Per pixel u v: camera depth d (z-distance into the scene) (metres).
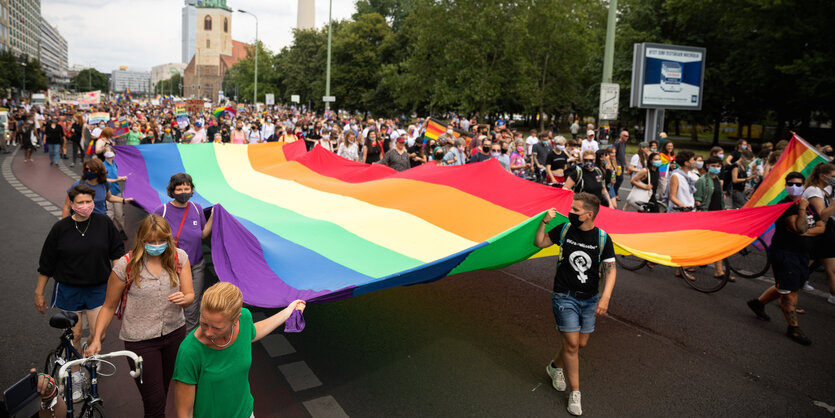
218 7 167.88
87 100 46.47
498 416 4.30
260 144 10.16
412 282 5.02
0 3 116.69
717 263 7.79
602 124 16.44
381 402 4.46
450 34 41.00
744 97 33.81
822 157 7.52
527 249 5.22
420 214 6.36
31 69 96.12
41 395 3.07
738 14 26.33
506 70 41.09
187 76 171.38
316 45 73.25
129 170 8.42
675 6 30.34
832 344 5.88
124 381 4.76
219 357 2.67
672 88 21.58
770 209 5.76
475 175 7.11
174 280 3.59
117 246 4.55
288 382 4.76
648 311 6.82
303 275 4.64
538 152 14.44
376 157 15.01
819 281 8.30
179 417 2.67
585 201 4.29
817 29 22.94
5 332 5.63
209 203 7.34
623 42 36.28
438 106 44.22
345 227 5.97
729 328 6.30
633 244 5.93
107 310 3.52
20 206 12.50
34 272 7.69
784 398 4.72
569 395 4.61
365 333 5.90
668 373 5.15
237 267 4.60
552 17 41.22
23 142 21.39
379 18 62.06
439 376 4.95
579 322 4.42
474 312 6.63
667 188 10.06
